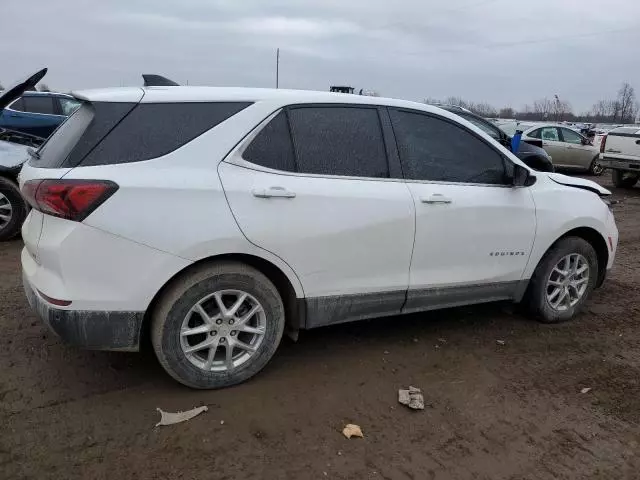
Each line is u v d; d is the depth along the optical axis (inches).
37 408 122.5
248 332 133.6
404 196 145.9
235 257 129.2
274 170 131.2
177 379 127.9
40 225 120.6
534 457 116.2
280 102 134.5
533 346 168.7
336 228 136.0
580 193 184.9
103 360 144.9
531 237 170.9
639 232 355.9
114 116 120.9
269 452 112.3
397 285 149.0
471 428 124.9
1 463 104.2
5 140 302.5
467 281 161.6
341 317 145.3
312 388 136.9
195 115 126.6
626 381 150.0
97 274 115.6
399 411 129.6
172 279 123.3
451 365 153.5
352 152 142.2
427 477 108.2
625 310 204.8
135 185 116.0
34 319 167.8
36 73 229.5
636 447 121.5
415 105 155.3
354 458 112.2
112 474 103.4
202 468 106.5
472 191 158.7
